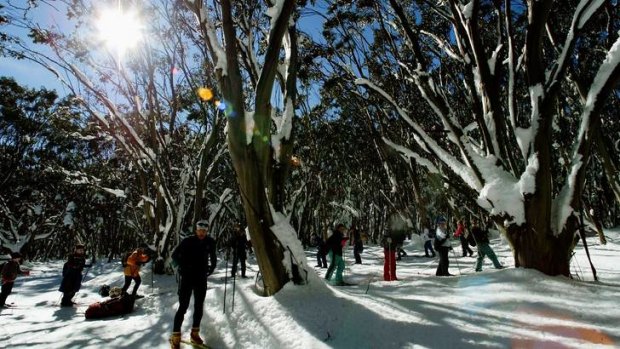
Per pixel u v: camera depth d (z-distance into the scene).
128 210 27.61
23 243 31.55
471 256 17.08
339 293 6.18
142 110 16.77
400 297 6.44
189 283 5.40
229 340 5.32
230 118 6.16
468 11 8.52
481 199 7.96
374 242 35.00
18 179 32.00
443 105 8.84
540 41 7.80
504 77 18.00
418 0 12.46
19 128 29.92
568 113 18.44
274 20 6.19
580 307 5.33
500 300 5.86
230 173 26.55
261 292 6.77
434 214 31.94
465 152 8.45
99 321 7.67
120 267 20.98
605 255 12.32
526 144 7.70
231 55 6.21
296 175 27.20
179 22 14.58
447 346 4.20
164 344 5.44
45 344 5.87
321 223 33.53
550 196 7.34
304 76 18.02
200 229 5.52
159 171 15.29
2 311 9.98
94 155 28.67
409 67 11.84
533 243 7.26
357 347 4.46
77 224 33.75
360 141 28.89
